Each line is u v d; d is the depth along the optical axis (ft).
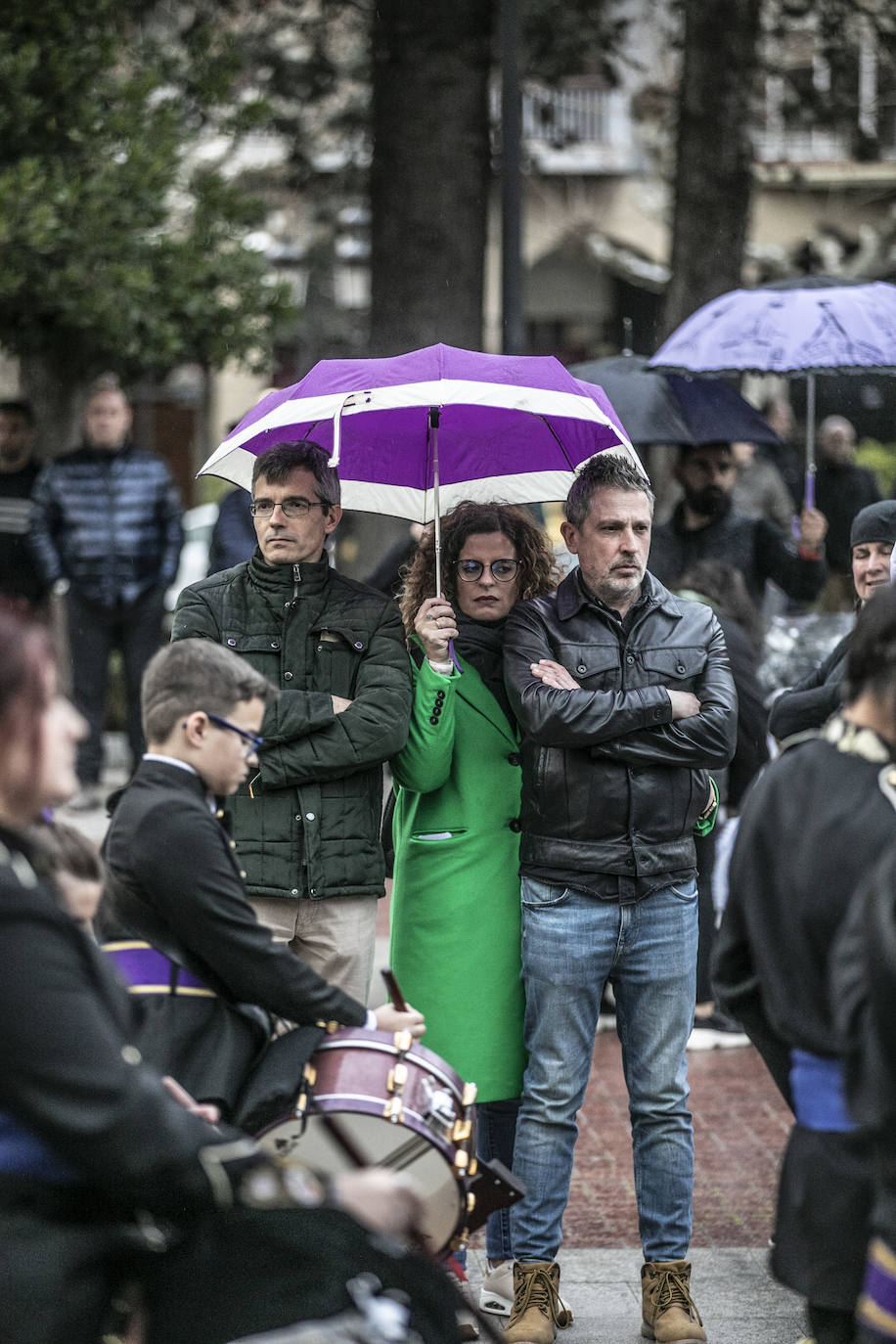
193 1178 22.16
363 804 37.93
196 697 28.91
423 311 94.84
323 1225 24.75
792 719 39.45
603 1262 41.93
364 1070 28.58
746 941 26.91
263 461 38.55
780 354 60.70
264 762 36.65
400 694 37.55
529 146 134.92
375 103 96.68
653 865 36.68
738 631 53.31
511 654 37.78
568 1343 36.78
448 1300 25.43
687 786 37.17
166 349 92.17
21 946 20.88
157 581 85.92
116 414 85.10
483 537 39.73
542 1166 36.76
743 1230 43.93
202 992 29.07
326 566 39.11
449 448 43.34
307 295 178.40
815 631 62.34
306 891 36.99
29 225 83.10
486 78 96.07
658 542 66.49
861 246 186.70
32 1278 21.33
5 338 89.97
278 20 119.14
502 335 78.89
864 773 25.11
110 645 86.28
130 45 100.78
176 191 102.89
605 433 41.98
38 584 87.81
